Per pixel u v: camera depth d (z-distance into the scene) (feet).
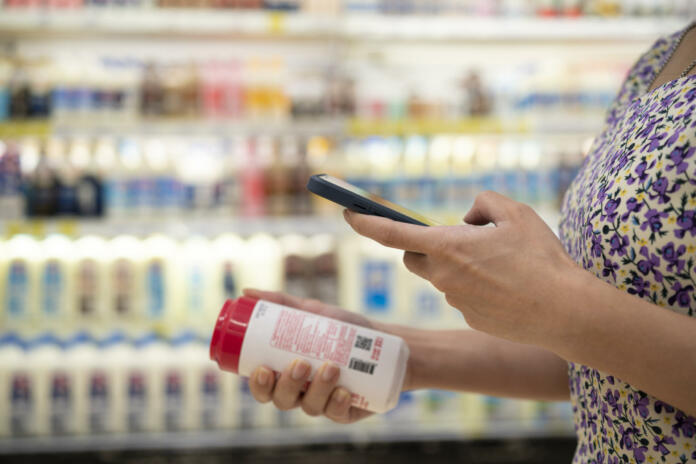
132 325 6.69
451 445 7.21
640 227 1.52
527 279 1.41
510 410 7.00
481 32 6.75
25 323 6.59
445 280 1.50
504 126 6.68
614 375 1.41
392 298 7.02
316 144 7.04
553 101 6.97
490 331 1.53
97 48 7.53
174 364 6.68
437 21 6.72
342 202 1.78
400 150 7.19
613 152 1.72
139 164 6.75
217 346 2.20
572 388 1.94
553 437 7.30
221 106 6.82
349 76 7.52
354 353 2.15
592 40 7.34
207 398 6.70
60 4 6.41
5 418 6.47
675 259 1.47
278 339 2.15
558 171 7.04
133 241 6.98
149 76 6.79
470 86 7.19
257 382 2.12
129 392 6.63
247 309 2.23
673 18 6.95
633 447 1.60
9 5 6.38
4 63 6.73
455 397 6.97
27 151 6.93
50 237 6.85
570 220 1.90
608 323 1.35
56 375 6.55
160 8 6.52
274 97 6.86
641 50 7.86
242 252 7.04
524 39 7.18
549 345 1.45
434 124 6.65
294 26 6.55
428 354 2.27
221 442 6.60
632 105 1.78
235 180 6.79
